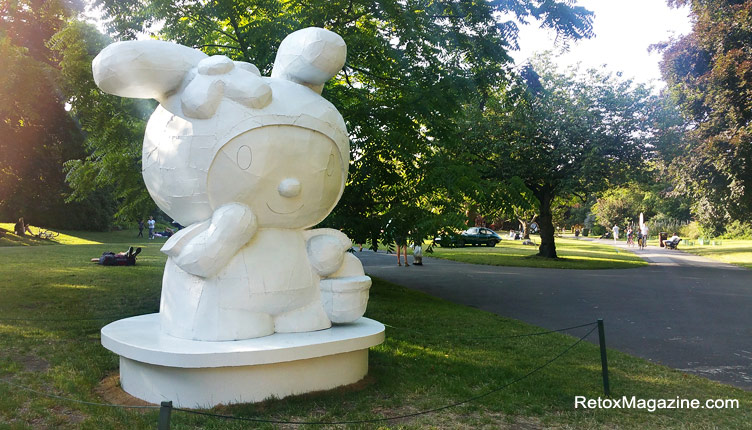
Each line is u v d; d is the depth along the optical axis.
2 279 13.58
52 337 7.93
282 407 5.07
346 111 10.51
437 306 11.68
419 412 5.23
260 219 5.49
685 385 6.39
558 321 10.52
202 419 4.79
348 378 5.87
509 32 12.20
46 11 12.91
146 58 5.15
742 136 20.27
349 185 11.09
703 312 11.55
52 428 4.63
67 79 11.09
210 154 5.15
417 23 11.00
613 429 5.04
